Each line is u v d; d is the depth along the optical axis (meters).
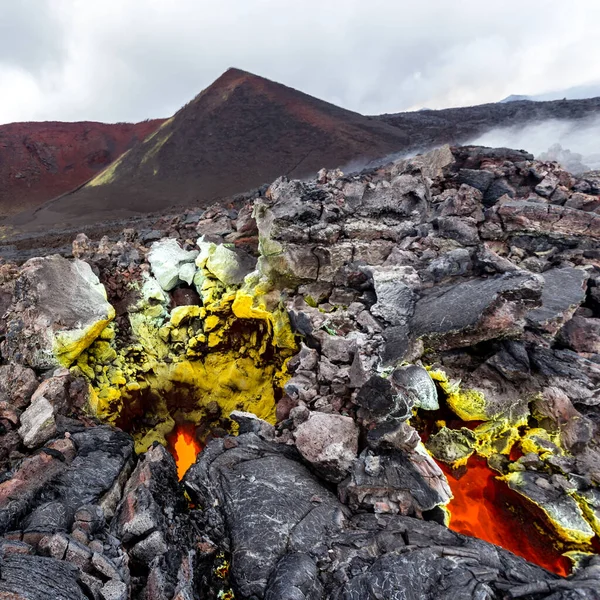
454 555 6.32
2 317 12.00
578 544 7.61
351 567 6.34
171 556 6.78
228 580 6.86
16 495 7.21
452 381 9.68
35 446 8.62
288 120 67.81
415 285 11.39
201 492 8.00
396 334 10.12
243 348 14.93
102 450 8.93
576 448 8.98
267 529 6.99
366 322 10.84
